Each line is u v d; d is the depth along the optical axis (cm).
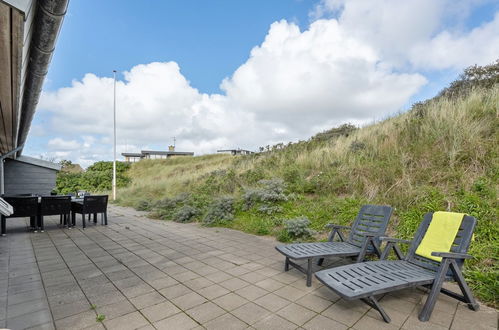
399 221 462
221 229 664
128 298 276
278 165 985
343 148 855
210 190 995
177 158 2992
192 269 368
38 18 249
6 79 363
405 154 627
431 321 230
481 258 325
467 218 274
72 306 259
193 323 227
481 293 272
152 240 547
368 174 636
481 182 446
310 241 498
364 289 218
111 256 432
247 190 782
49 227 696
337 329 219
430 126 671
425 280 240
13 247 490
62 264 391
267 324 226
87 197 694
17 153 1121
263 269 368
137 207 1103
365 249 333
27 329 218
